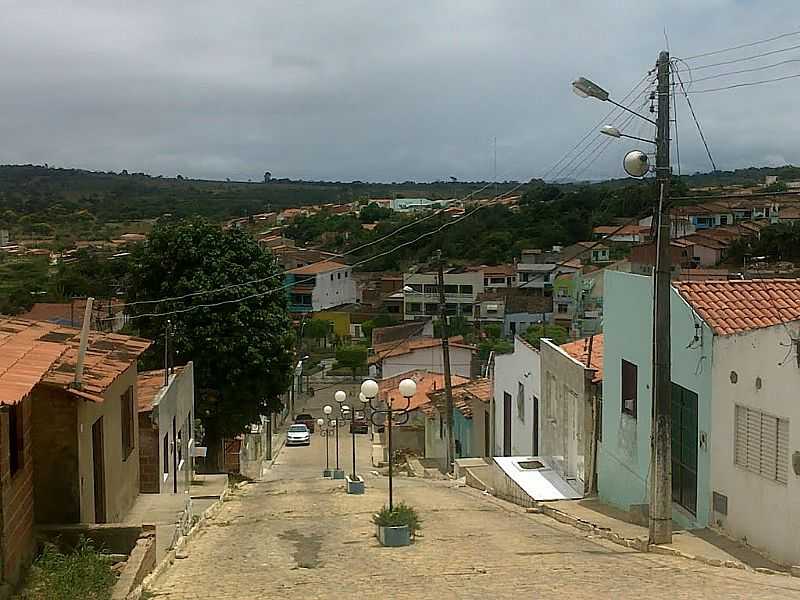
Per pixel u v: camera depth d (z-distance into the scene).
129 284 36.16
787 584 10.31
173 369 27.61
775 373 12.77
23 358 10.55
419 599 9.55
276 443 52.72
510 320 65.75
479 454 34.28
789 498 12.40
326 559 13.25
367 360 65.44
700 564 12.22
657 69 13.65
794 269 34.22
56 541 11.98
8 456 9.94
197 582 11.34
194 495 25.25
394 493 24.91
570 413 22.27
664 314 13.77
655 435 13.87
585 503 19.88
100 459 14.66
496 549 13.88
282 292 36.25
